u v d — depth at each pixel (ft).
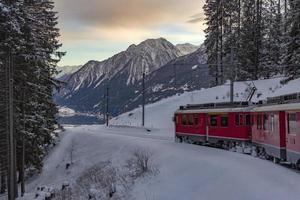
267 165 77.10
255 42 214.28
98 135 200.03
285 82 161.38
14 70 107.24
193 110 128.06
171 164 93.91
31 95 119.75
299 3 149.89
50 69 142.72
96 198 95.14
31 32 104.83
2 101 109.50
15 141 114.21
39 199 118.21
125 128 239.30
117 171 110.42
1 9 94.48
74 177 143.84
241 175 68.85
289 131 73.20
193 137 127.44
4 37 97.19
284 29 168.35
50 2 152.05
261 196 55.77
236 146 105.70
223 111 111.34
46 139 146.82
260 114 91.09
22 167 126.00
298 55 148.46
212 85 264.11
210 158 91.04
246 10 218.79
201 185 72.02
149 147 128.77
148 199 75.87
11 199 105.09
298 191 54.90
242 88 206.90
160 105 269.03
